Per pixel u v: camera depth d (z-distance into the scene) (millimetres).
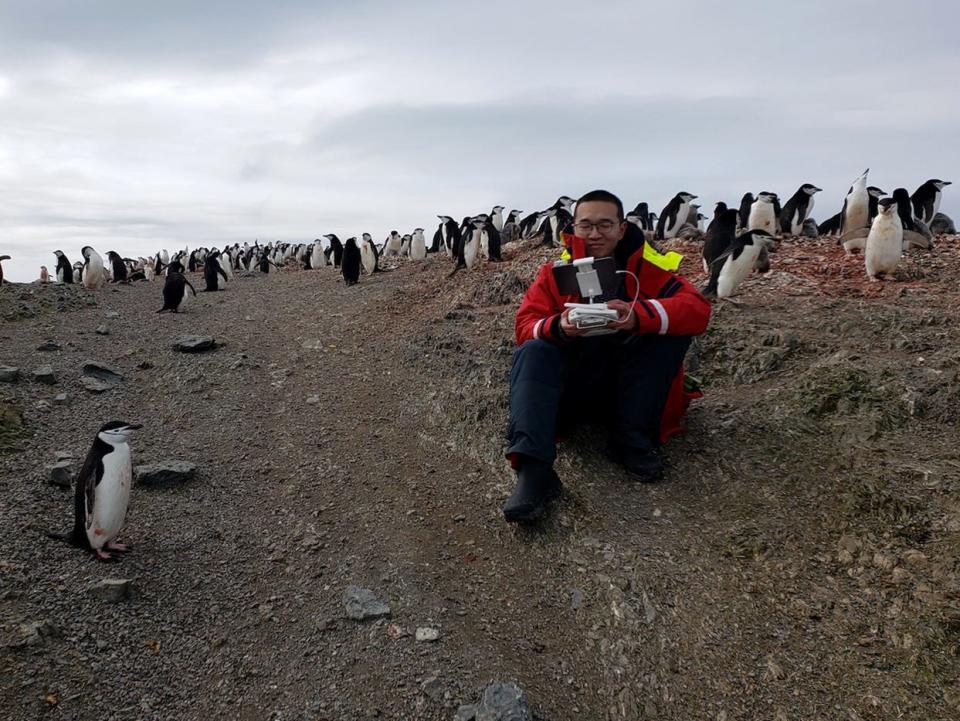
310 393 5871
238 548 3678
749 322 5762
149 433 4988
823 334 5457
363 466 4605
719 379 5258
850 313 5684
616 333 4020
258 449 4844
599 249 3850
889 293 6262
